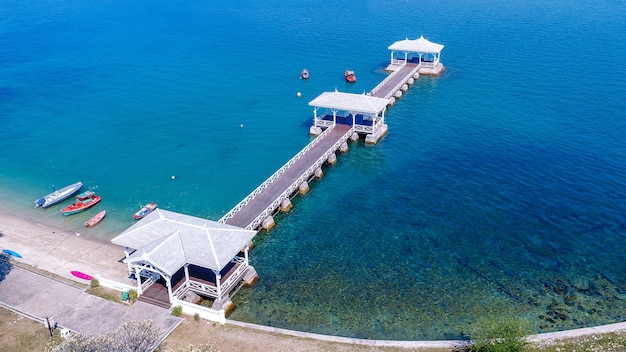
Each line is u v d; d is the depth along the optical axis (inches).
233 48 4822.8
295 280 1729.8
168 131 3043.8
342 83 3811.5
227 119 3203.7
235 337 1429.6
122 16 6446.9
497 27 5300.2
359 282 1716.3
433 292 1663.4
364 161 2635.3
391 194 2303.2
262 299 1637.6
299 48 4763.8
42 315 1503.4
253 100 3516.2
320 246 1929.1
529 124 2952.8
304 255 1873.8
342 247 1919.3
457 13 6077.8
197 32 5492.1
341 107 2824.8
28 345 1385.3
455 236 1968.5
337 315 1565.0
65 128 3115.2
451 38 4921.3
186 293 1595.7
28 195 2353.6
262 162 2640.3
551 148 2655.0
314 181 2455.7
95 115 3314.5
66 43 5152.6
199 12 6589.6
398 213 2144.4
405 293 1659.7
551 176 2384.4
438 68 3949.3
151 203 2191.2
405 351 1389.0
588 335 1439.5
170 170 2576.3
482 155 2623.0
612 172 2394.2
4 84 3941.9
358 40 4985.2
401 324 1526.8
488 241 1930.4
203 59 4500.5
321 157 2524.6
